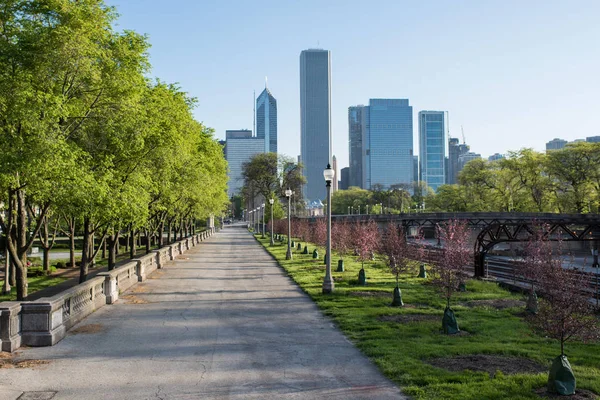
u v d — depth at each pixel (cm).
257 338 1299
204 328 1419
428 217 6569
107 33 1731
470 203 8206
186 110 3041
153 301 1886
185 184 3053
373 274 2789
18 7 1555
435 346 1180
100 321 1506
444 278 1492
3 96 1413
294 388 905
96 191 1642
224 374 988
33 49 1516
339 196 15800
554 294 1141
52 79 1595
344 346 1215
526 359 1080
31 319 1205
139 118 1858
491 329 1387
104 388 901
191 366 1043
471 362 1052
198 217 5762
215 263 3531
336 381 945
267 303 1858
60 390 888
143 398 851
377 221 6962
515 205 7388
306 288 2212
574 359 1083
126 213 2058
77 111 1684
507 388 871
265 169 9056
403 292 2105
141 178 2094
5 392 875
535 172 7106
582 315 1008
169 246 3750
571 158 6594
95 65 1672
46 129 1438
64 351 1155
